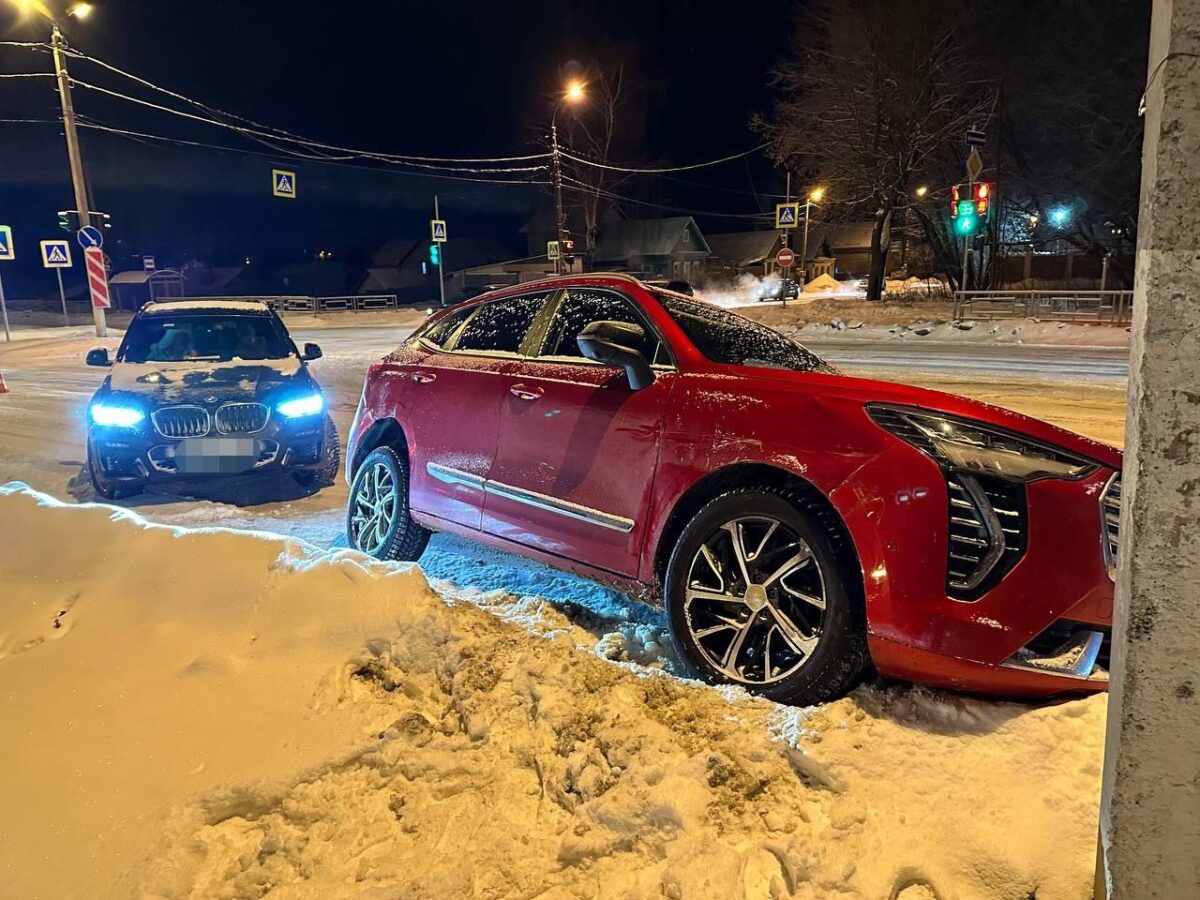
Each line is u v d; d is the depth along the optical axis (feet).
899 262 224.94
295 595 10.78
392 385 15.76
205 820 7.77
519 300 14.53
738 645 9.98
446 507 14.07
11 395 43.60
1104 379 41.93
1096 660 8.86
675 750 8.30
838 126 102.58
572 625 12.21
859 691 9.32
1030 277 116.67
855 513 8.98
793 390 10.09
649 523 10.88
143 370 22.36
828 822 7.49
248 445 20.65
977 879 6.87
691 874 6.96
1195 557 5.03
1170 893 5.32
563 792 8.05
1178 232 4.88
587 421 11.78
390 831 7.64
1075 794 7.40
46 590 11.73
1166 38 4.81
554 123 116.06
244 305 26.96
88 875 7.18
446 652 9.89
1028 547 8.57
